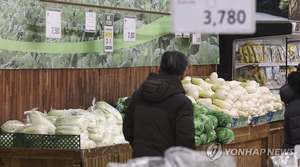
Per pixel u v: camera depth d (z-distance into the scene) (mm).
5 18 6594
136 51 8555
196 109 7715
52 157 6066
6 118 6742
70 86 7582
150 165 2936
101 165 6395
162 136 5129
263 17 9961
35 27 6977
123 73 8461
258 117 9000
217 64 10469
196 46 9789
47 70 7246
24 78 6953
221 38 10422
